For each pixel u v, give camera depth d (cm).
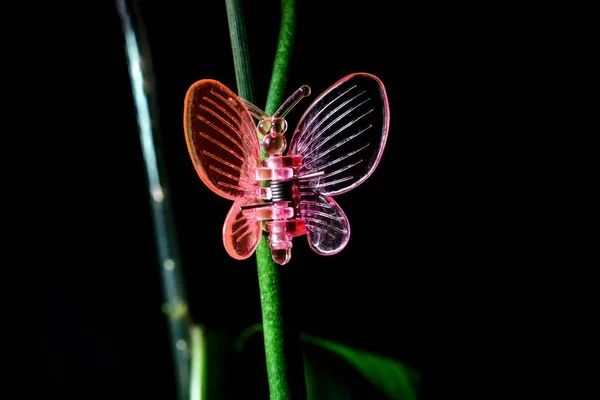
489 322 36
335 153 28
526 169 36
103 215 37
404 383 31
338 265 36
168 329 38
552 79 36
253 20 34
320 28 35
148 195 37
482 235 36
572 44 35
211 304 35
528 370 36
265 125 28
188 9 35
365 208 36
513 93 36
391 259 36
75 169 37
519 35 35
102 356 37
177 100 35
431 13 35
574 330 36
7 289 37
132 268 37
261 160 28
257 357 32
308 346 32
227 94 27
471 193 36
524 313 36
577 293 36
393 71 35
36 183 37
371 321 36
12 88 36
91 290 37
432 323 36
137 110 33
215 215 35
